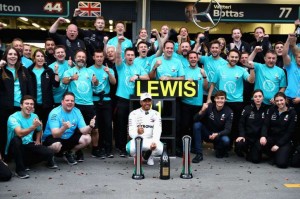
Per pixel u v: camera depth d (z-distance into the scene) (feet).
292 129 18.60
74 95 18.95
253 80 20.01
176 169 17.87
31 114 17.30
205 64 21.63
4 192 14.55
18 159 16.25
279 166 18.31
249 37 28.71
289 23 29.68
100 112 20.17
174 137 19.69
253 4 29.35
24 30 29.22
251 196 14.40
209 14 28.91
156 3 29.07
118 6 28.96
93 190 14.88
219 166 18.51
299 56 20.24
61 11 28.76
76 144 18.28
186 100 20.38
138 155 16.40
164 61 20.36
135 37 29.30
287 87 20.52
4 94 17.61
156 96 19.49
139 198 14.06
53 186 15.30
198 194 14.56
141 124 18.26
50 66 19.99
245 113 19.57
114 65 20.86
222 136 19.39
